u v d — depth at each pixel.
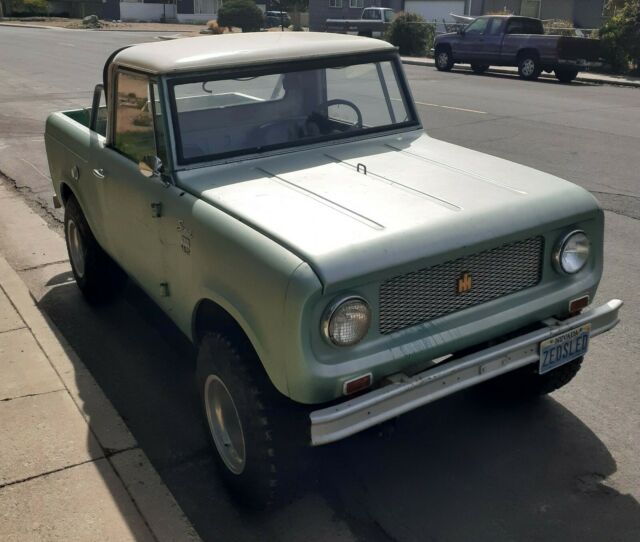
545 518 3.22
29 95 16.52
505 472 3.53
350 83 4.23
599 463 3.58
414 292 2.92
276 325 2.73
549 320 3.36
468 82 19.98
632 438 3.77
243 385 2.98
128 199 4.07
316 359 2.71
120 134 4.27
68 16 72.50
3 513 3.26
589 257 3.47
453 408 4.07
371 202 3.21
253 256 2.85
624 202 7.89
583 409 4.04
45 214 7.89
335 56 4.15
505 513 3.26
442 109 14.48
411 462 3.62
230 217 3.11
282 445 2.99
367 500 3.37
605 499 3.33
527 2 36.25
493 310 3.17
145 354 4.80
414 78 20.98
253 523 3.26
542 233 3.24
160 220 3.67
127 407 4.20
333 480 3.51
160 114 3.68
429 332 2.97
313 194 3.32
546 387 3.94
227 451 3.35
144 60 3.88
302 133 4.06
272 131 3.96
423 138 4.37
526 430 3.85
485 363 3.03
